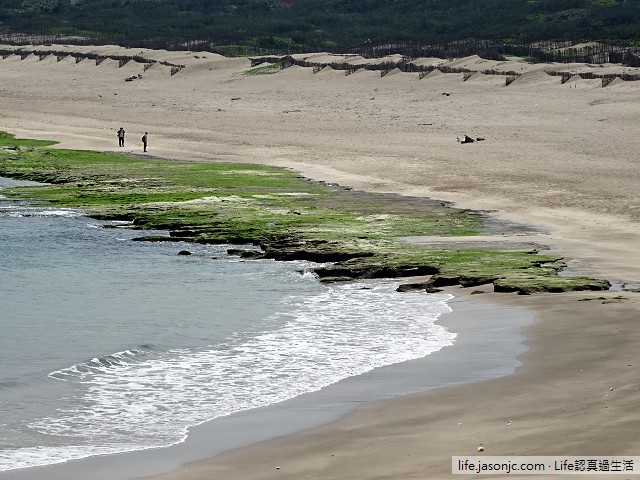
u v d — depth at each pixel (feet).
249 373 145.18
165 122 641.40
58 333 176.86
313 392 133.69
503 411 119.44
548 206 314.96
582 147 459.32
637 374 132.46
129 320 187.21
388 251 240.32
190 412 126.11
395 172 404.16
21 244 279.49
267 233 279.49
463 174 390.83
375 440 111.04
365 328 173.99
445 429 113.50
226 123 623.77
